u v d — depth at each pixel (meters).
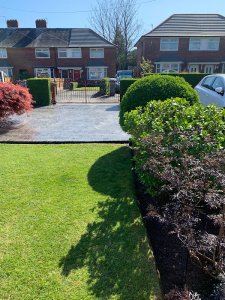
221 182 2.20
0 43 30.53
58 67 30.95
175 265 2.60
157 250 2.80
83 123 8.51
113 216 3.27
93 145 6.15
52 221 3.15
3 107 7.66
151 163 2.93
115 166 4.82
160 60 28.14
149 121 3.66
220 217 2.33
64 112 10.59
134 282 2.32
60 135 6.98
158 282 2.33
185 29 27.88
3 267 2.46
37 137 6.77
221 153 2.55
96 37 31.38
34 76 31.31
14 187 3.99
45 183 4.13
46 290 2.22
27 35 31.58
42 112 10.59
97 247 2.73
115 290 2.24
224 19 28.75
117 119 9.11
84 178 4.32
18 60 30.94
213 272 2.36
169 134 3.05
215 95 7.16
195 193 2.48
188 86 5.59
